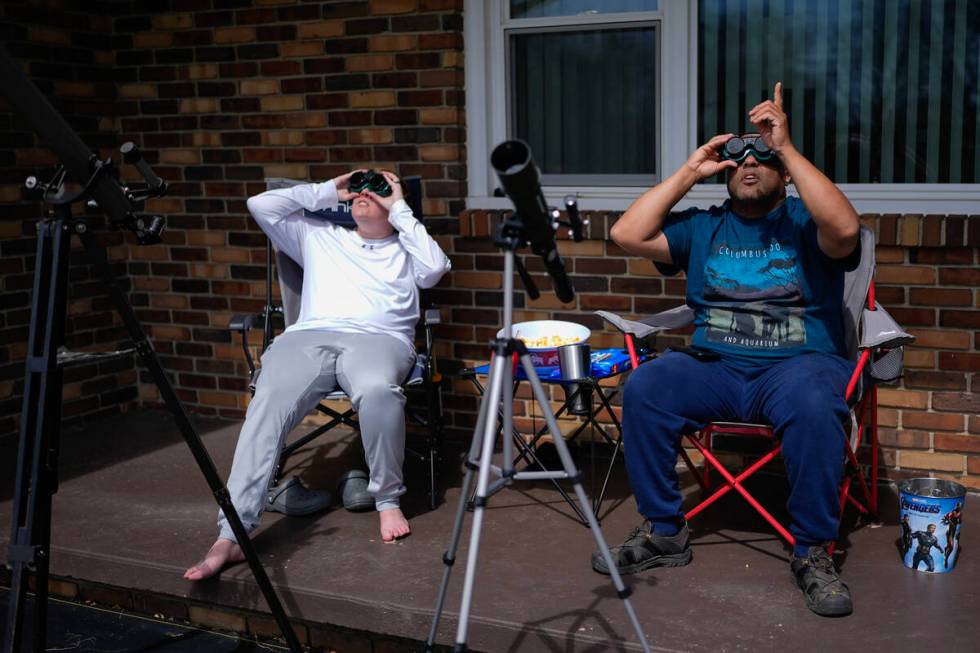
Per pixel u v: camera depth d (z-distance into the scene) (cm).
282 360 360
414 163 446
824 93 403
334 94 454
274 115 466
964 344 380
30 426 265
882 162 399
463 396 457
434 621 268
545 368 365
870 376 330
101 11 486
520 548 341
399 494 358
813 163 407
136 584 335
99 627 331
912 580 310
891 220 378
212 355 503
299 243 400
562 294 273
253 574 305
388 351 366
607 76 433
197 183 488
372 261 389
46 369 260
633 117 432
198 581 326
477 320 450
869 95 397
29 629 331
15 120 455
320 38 452
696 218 343
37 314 264
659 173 430
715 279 333
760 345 324
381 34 441
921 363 387
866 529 352
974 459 386
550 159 448
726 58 413
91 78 484
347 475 385
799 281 322
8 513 386
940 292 379
